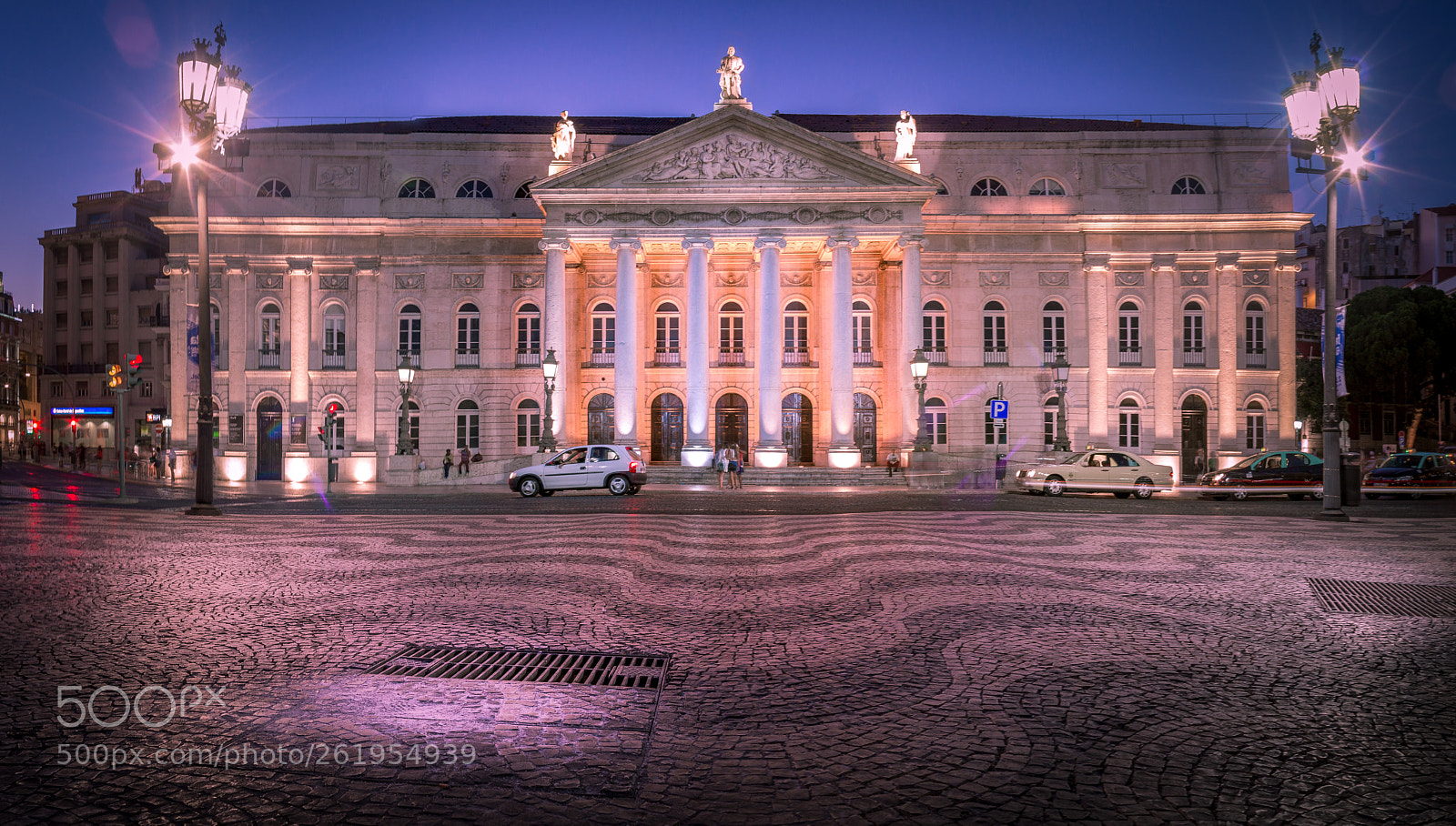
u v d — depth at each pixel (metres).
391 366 39.41
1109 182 40.22
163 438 47.16
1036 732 4.67
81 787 3.85
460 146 40.62
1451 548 12.92
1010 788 3.92
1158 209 40.00
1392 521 17.83
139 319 64.56
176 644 6.43
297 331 39.19
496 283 39.81
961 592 8.84
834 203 36.47
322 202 40.03
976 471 32.62
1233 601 8.41
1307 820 3.61
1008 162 40.47
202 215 18.39
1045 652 6.41
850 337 36.31
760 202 36.47
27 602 7.95
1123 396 39.53
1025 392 39.44
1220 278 39.56
